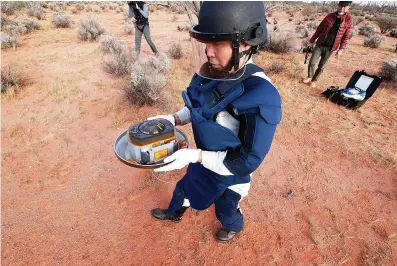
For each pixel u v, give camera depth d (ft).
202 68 3.61
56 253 7.25
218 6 2.75
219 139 3.70
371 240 7.76
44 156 11.05
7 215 8.32
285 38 30.73
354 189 9.78
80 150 11.51
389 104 17.26
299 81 20.70
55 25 44.06
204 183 5.07
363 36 50.49
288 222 8.32
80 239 7.66
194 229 7.97
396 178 10.38
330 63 26.91
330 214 8.66
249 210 8.73
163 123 4.43
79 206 8.75
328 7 141.38
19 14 57.57
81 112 14.56
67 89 17.48
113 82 18.98
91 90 17.47
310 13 107.55
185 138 5.04
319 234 7.91
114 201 8.96
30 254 7.20
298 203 9.09
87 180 9.86
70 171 10.28
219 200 5.49
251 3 2.84
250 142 3.41
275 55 29.17
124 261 7.07
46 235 7.75
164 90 17.56
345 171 10.75
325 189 9.75
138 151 4.13
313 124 14.38
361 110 16.16
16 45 29.35
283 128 13.94
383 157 11.55
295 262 7.11
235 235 7.79
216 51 3.03
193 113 3.67
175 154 3.89
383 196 9.46
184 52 27.96
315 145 12.50
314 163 11.20
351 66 26.05
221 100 3.41
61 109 14.85
